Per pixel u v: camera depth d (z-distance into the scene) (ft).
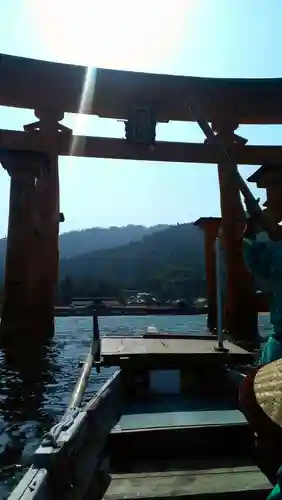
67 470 8.87
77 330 79.05
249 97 49.26
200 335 25.48
